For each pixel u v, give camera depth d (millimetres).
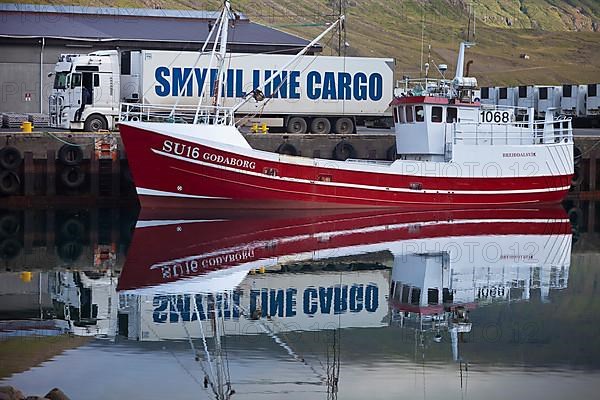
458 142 118250
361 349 57156
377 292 72875
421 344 58438
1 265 80812
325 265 82375
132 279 75188
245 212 111062
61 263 81875
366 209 115062
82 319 62469
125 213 113438
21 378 49656
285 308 67000
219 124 111062
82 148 117938
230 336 59344
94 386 48656
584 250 93562
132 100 139250
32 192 117000
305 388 49375
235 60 141000
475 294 72938
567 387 50625
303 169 111125
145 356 54375
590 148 140125
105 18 183125
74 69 129375
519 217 115812
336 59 146250
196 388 48812
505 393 49656
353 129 148375
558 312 67500
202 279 75562
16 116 148250
